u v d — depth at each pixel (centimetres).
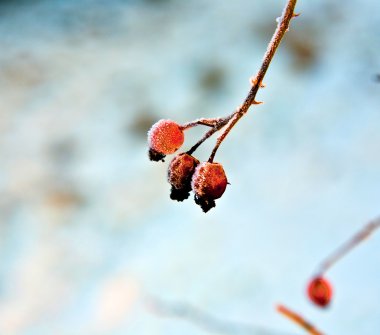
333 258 50
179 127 42
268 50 39
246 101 40
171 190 41
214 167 40
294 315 44
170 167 41
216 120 41
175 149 42
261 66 39
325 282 51
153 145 41
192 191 41
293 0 38
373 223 50
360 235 51
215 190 40
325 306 51
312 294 51
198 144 41
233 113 40
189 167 41
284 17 38
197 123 41
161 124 42
